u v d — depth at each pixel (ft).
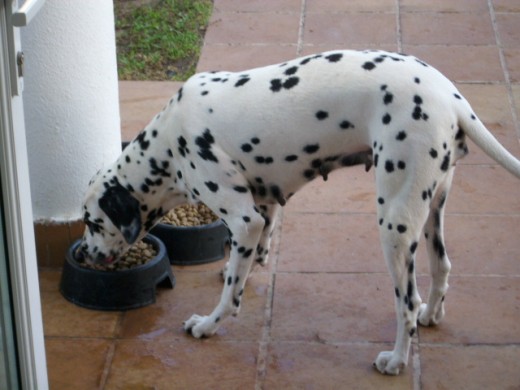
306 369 10.13
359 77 9.46
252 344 10.40
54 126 10.91
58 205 11.21
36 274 9.10
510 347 10.29
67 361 10.29
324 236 11.65
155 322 10.68
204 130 9.80
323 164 9.80
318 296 10.89
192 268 11.32
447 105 9.41
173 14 15.56
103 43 10.85
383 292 10.92
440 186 9.81
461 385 9.95
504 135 13.07
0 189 8.69
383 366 10.03
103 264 10.68
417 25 15.24
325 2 15.84
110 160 11.25
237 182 9.88
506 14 15.46
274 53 14.67
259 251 10.89
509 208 12.00
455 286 10.95
